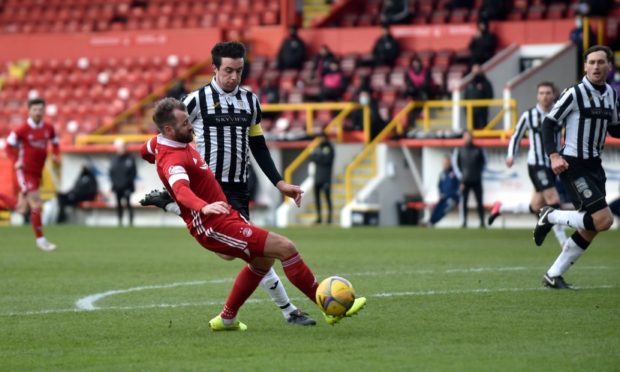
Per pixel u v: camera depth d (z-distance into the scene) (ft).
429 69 236.22
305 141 229.25
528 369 55.98
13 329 72.38
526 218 208.74
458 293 89.61
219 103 74.08
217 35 276.41
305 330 70.38
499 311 78.13
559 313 76.79
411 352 61.41
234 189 75.10
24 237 177.88
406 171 227.61
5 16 303.48
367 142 228.22
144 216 238.89
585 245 89.86
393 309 79.82
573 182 87.86
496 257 127.95
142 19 293.84
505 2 263.70
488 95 227.81
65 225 224.53
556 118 87.56
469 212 214.07
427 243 155.02
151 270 115.85
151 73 273.75
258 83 262.26
